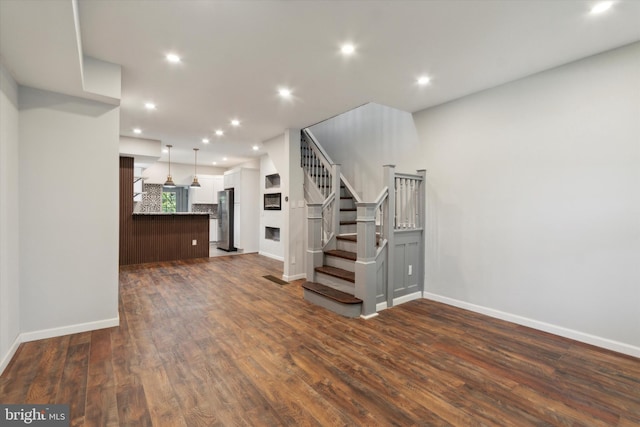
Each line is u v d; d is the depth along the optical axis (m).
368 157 5.00
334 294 3.61
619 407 1.86
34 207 2.64
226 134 5.48
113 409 1.79
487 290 3.38
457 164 3.64
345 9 2.02
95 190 2.90
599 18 2.11
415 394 1.98
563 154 2.81
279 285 4.71
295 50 2.56
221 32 2.29
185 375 2.17
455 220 3.67
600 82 2.59
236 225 8.04
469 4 1.96
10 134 2.38
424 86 3.29
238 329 2.99
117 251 3.01
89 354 2.44
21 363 2.28
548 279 2.92
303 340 2.75
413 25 2.21
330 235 4.55
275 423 1.70
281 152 5.50
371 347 2.62
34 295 2.65
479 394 1.98
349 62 2.76
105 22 2.16
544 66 2.83
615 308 2.54
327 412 1.80
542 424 1.71
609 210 2.56
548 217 2.91
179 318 3.27
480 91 3.41
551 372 2.24
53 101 2.71
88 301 2.89
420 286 4.05
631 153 2.45
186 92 3.47
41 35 1.87
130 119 4.54
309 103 3.82
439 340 2.76
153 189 9.21
